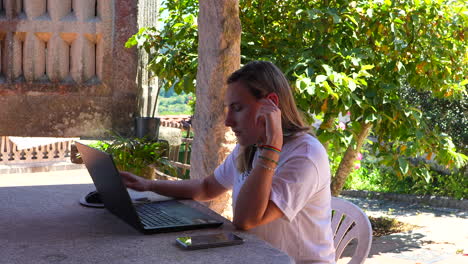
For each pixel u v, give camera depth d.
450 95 5.29
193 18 5.44
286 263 1.51
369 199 10.82
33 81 5.43
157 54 5.49
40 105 5.45
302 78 3.92
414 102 9.79
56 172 11.85
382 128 5.06
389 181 11.56
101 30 5.35
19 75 5.44
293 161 1.94
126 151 5.18
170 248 1.66
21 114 5.46
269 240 1.99
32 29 5.30
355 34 4.75
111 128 5.52
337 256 2.46
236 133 2.02
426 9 4.73
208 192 2.47
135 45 5.47
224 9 3.51
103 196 2.14
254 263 1.51
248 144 2.02
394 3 4.61
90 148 2.02
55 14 5.27
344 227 2.48
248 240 1.75
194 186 2.47
